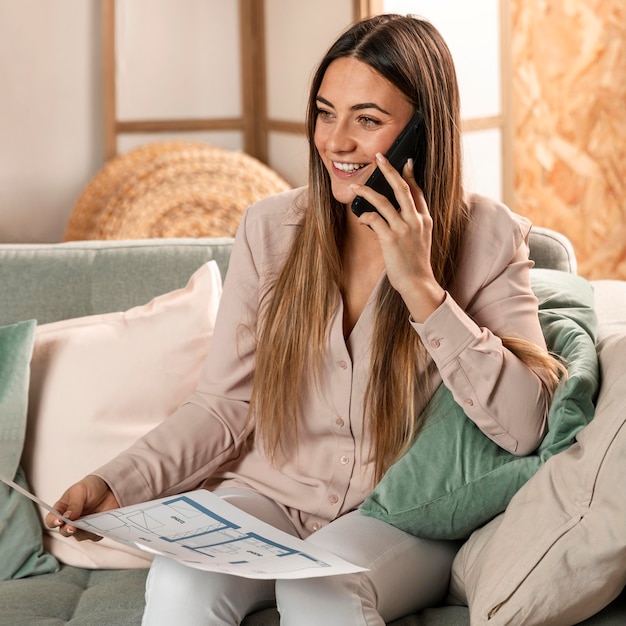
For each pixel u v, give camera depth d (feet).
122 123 14.15
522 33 13.79
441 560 5.61
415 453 5.65
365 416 5.89
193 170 13.30
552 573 4.73
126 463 5.89
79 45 14.55
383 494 5.57
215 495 5.58
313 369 6.00
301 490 6.01
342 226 6.15
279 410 6.01
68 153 14.74
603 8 13.50
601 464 4.83
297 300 6.04
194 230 13.17
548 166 14.03
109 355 6.63
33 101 14.52
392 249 5.56
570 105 13.85
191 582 5.02
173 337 6.71
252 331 6.28
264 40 14.11
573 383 5.43
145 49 14.07
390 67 5.66
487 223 6.10
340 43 5.82
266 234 6.40
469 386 5.57
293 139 13.64
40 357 6.66
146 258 7.28
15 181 14.62
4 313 7.02
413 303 5.60
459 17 12.43
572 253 7.38
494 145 13.12
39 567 6.21
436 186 5.89
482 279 5.99
